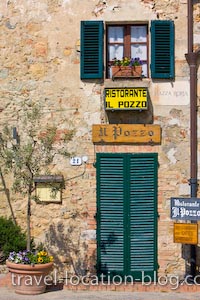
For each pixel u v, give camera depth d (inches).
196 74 532.4
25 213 541.6
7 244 530.9
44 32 544.4
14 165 523.5
